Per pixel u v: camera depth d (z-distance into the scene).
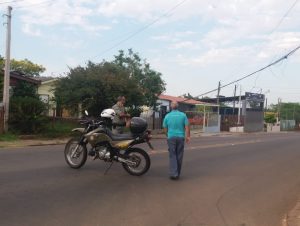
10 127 22.28
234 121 54.41
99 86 26.17
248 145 24.23
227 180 11.84
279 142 28.50
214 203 9.02
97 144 11.77
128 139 11.46
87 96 26.27
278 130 67.56
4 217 7.36
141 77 36.97
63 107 27.92
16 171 11.40
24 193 9.05
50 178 10.70
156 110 38.69
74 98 26.12
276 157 18.45
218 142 25.64
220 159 16.50
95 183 10.41
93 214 7.76
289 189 11.07
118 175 11.52
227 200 9.38
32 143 19.69
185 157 16.50
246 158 17.39
